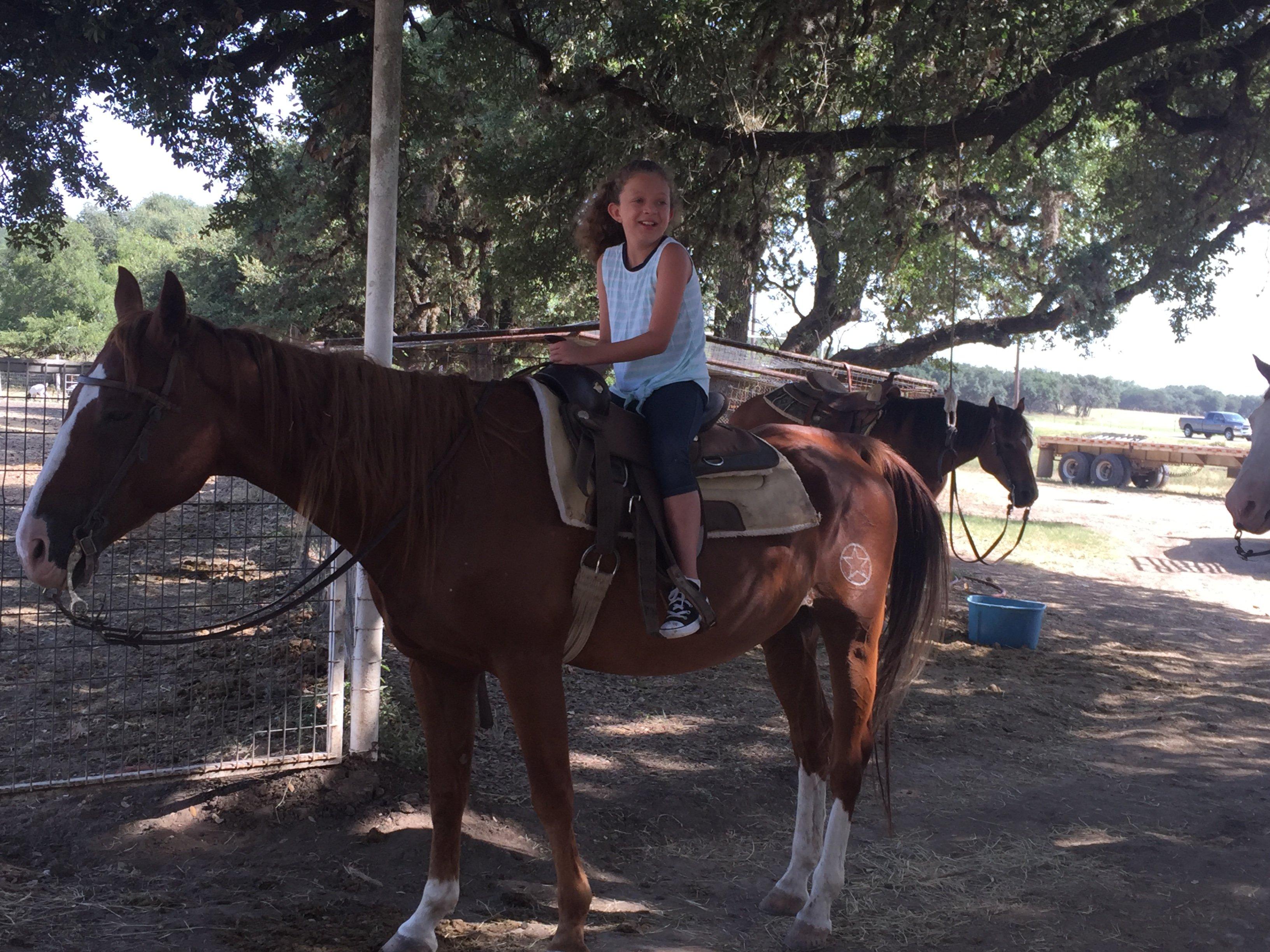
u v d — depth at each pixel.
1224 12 7.50
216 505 4.68
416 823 3.92
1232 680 8.11
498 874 3.61
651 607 2.76
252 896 3.29
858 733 3.41
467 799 3.35
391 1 4.01
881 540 3.56
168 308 2.44
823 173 11.85
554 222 10.80
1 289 53.34
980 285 17.50
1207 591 12.96
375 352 4.14
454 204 13.87
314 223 12.88
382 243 4.12
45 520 2.30
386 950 2.91
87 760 4.13
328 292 15.11
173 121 6.98
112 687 5.21
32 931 2.90
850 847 4.23
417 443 2.70
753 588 3.08
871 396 9.67
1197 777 5.48
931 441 7.88
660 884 3.75
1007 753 5.69
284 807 3.92
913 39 7.64
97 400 2.39
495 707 5.63
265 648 5.67
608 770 4.91
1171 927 3.53
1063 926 3.50
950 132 8.13
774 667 3.68
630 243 2.96
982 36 7.91
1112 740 6.12
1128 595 12.04
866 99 8.86
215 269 22.84
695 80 8.55
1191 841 4.46
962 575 11.94
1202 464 25.02
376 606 2.97
